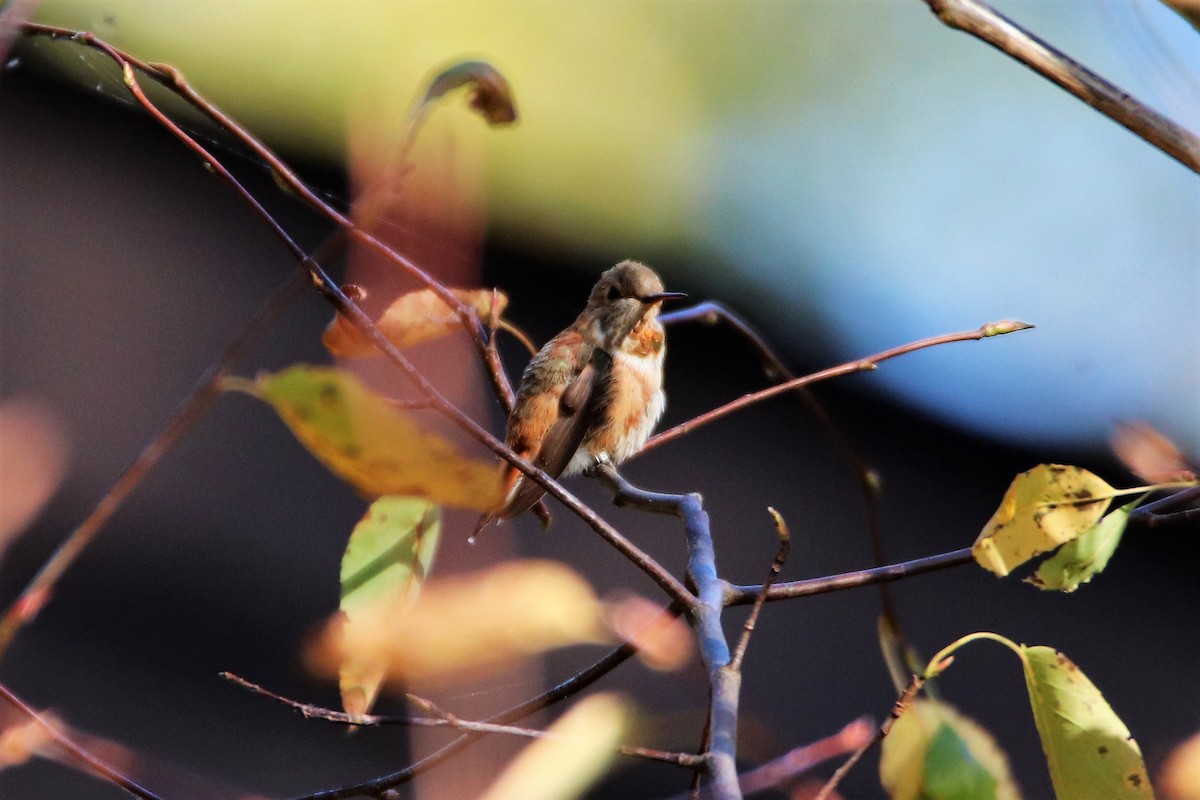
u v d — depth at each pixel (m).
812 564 8.46
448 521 5.08
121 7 8.33
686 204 9.96
